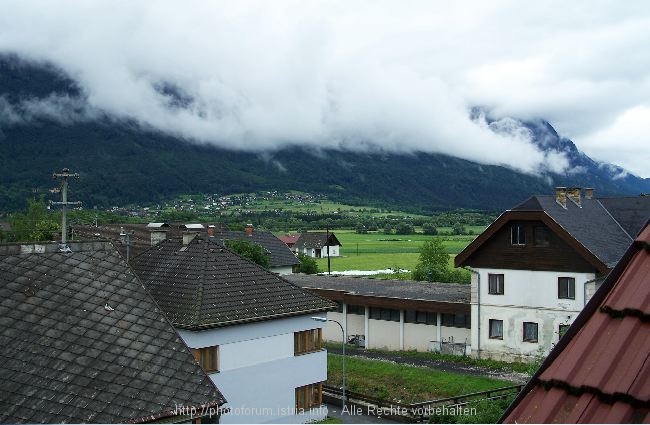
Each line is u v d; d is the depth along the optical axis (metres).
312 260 85.50
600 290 6.28
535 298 39.47
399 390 36.47
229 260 32.94
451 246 128.12
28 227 93.06
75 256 18.53
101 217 152.50
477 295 41.66
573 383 5.55
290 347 30.84
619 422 5.08
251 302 30.05
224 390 27.88
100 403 13.90
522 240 40.16
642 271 6.18
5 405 13.30
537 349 39.16
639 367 5.34
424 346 45.09
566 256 38.31
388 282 55.19
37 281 17.12
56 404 13.59
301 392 31.52
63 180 22.02
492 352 41.09
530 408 5.71
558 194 42.12
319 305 32.22
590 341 5.83
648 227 6.65
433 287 51.25
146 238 68.00
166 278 31.56
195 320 27.09
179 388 15.06
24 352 14.75
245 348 28.83
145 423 13.84
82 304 16.81
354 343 48.78
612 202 46.84
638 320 5.77
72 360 14.88
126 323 16.62
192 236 34.69
